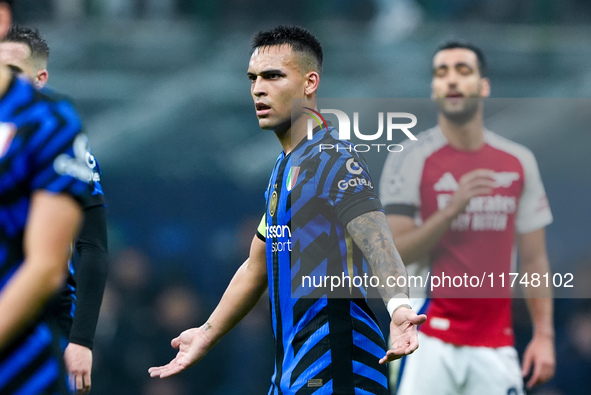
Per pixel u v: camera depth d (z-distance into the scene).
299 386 9.62
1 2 7.46
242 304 10.98
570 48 33.53
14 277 6.88
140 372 25.38
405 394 14.91
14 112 6.97
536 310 15.28
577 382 23.31
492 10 38.19
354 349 9.72
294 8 37.12
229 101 32.00
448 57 15.39
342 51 33.06
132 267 27.00
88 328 10.84
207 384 25.86
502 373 14.71
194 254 30.70
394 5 38.09
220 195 31.27
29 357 7.07
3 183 6.80
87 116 32.03
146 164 31.45
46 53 12.26
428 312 14.91
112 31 33.00
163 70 32.62
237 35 33.62
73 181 6.83
